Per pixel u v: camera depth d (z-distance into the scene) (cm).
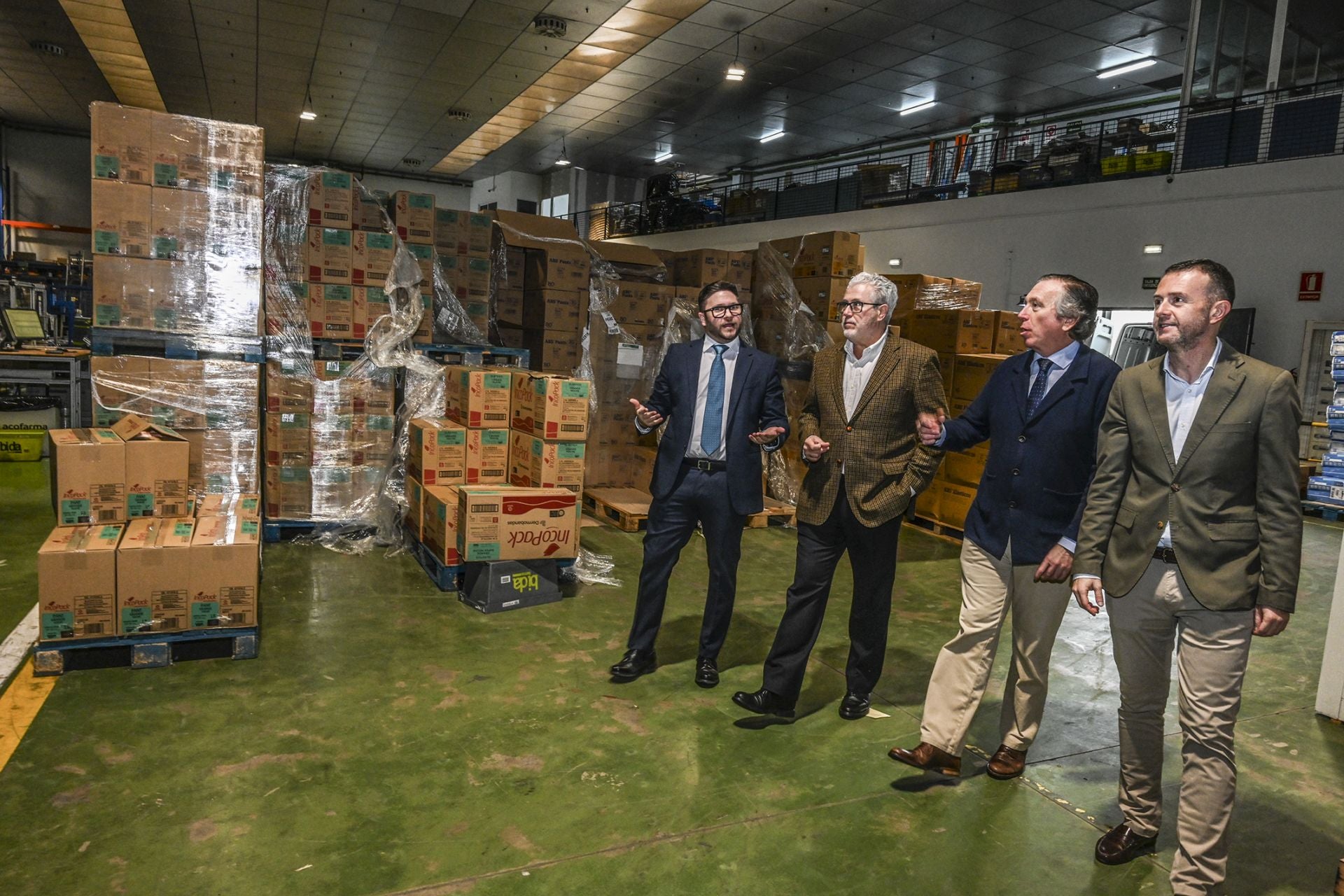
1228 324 929
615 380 662
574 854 219
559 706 307
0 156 1845
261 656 337
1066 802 261
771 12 1113
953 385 641
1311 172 864
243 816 227
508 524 409
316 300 514
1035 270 1120
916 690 343
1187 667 206
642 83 1442
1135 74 1298
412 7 1133
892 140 1758
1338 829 255
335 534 509
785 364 656
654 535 327
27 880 196
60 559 304
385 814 232
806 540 297
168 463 345
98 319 422
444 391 550
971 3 1058
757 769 269
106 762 250
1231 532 199
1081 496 247
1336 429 439
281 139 1941
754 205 1647
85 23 1225
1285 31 939
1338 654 334
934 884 215
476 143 1920
